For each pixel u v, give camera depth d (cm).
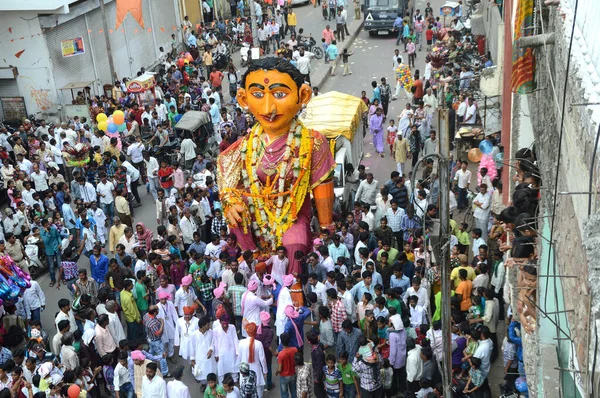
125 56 3275
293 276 1266
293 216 1223
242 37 3888
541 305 855
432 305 1458
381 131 2433
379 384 1233
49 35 2755
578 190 611
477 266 1429
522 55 1066
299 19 4478
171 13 3731
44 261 1873
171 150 2350
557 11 796
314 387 1293
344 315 1352
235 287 1440
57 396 1221
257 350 1288
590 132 555
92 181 2136
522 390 1166
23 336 1496
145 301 1490
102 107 2614
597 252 462
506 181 1488
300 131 1214
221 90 3181
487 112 2008
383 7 3838
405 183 1823
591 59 582
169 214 1773
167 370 1420
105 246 1956
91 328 1356
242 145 1232
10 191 1981
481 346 1195
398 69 2870
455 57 2855
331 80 3350
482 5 3155
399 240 1711
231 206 1215
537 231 852
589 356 521
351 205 2005
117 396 1275
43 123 2447
